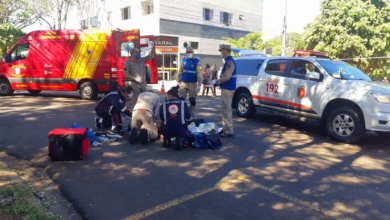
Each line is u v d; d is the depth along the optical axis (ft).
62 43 42.04
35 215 11.44
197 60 27.22
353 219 12.06
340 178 16.10
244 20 117.29
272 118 31.63
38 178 15.79
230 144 21.76
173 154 19.34
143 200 13.34
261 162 18.24
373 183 15.55
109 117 24.77
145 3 92.94
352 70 25.59
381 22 60.90
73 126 21.08
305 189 14.66
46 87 43.19
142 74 28.12
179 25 94.84
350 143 22.57
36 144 21.15
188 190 14.33
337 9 60.80
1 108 34.63
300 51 30.66
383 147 22.02
